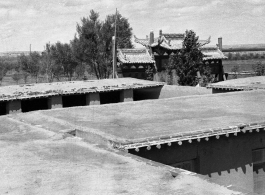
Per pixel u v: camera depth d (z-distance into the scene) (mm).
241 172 10656
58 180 6250
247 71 43625
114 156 7660
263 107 13617
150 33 36406
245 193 5391
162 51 36094
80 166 7008
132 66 35031
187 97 17109
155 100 16438
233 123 10508
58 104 20875
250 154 10820
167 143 8867
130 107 14711
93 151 8117
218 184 5812
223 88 21781
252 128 10281
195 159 9953
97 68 44312
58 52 47281
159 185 5848
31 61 47062
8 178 6426
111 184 5953
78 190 5754
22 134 10188
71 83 25016
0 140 9516
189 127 10109
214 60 38469
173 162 9492
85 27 41406
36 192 5734
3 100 18531
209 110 13258
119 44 44781
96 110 14148
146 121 11406
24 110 23250
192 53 28531
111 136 9180
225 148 10336
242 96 16953
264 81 22781
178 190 5586
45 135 9898
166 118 11852
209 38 38750
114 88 22781
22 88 22281
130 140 8570
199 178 6102
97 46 41781
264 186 11328
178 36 37500
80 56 42188
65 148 8445
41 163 7281
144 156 8992
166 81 31641
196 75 29125
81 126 10797
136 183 5965
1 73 49656
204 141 9977
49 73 46875
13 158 7711
